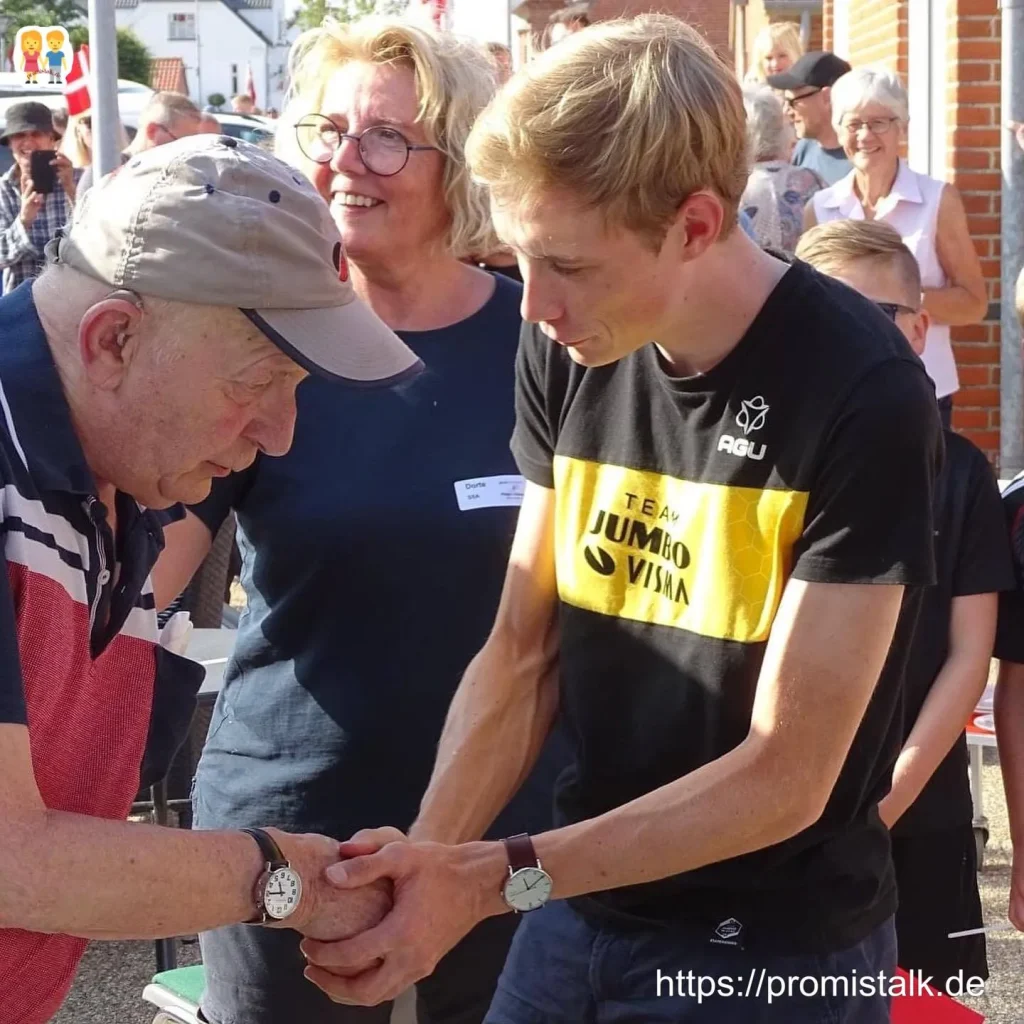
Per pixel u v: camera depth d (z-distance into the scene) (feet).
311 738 7.72
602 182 5.13
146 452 5.33
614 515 6.21
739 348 5.63
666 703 6.10
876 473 5.42
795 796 5.69
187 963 12.88
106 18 16.92
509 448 7.87
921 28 24.02
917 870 9.19
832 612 5.55
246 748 7.90
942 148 22.70
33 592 5.08
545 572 6.84
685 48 5.27
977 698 8.54
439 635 7.70
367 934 6.18
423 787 7.75
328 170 8.06
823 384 5.49
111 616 5.69
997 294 22.07
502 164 5.26
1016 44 18.43
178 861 5.26
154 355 5.19
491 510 7.74
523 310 5.53
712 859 5.85
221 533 13.65
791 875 6.09
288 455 7.70
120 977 12.77
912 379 5.48
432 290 8.20
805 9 35.50
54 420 5.18
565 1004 6.63
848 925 6.15
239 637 8.04
